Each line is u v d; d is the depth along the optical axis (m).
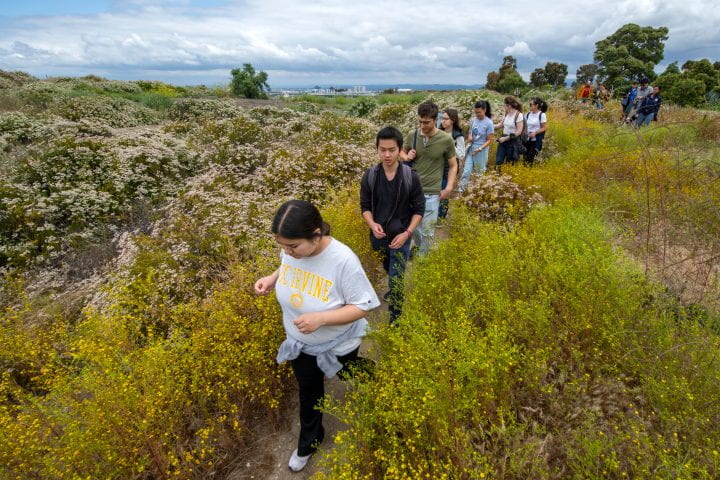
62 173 6.33
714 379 2.11
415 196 3.16
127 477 2.09
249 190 6.42
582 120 11.84
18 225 5.18
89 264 4.89
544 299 2.66
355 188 5.62
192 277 3.90
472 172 6.84
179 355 2.62
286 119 13.63
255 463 2.44
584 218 3.98
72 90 18.41
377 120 15.09
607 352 2.48
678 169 4.72
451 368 2.13
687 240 3.55
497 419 2.16
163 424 2.23
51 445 2.12
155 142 8.05
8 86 17.50
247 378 2.53
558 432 2.04
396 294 3.16
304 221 1.76
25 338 2.99
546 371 2.30
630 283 2.89
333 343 2.18
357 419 2.08
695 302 2.87
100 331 2.62
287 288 2.10
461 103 14.04
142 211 5.90
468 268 3.10
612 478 1.84
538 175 6.14
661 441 1.81
